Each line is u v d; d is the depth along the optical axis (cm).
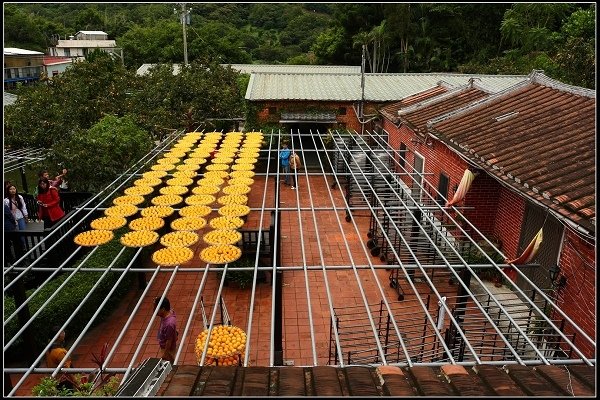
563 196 709
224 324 823
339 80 2414
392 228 1200
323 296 1050
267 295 1054
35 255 978
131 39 4047
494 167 896
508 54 3388
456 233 1129
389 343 855
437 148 1289
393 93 2173
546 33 3177
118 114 1691
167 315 738
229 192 1088
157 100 1875
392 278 1075
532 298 793
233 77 2253
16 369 521
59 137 1484
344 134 1866
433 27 3931
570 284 733
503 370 413
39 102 1556
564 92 1141
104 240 820
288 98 2042
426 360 788
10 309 812
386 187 1396
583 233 641
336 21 4378
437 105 1575
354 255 1252
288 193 1791
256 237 1183
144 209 983
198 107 1917
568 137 918
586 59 2125
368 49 4059
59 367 520
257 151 1453
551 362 505
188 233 855
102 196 1145
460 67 3322
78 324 891
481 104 1259
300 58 4350
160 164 1302
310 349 862
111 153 1329
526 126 1038
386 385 375
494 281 1007
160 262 728
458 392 366
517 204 973
